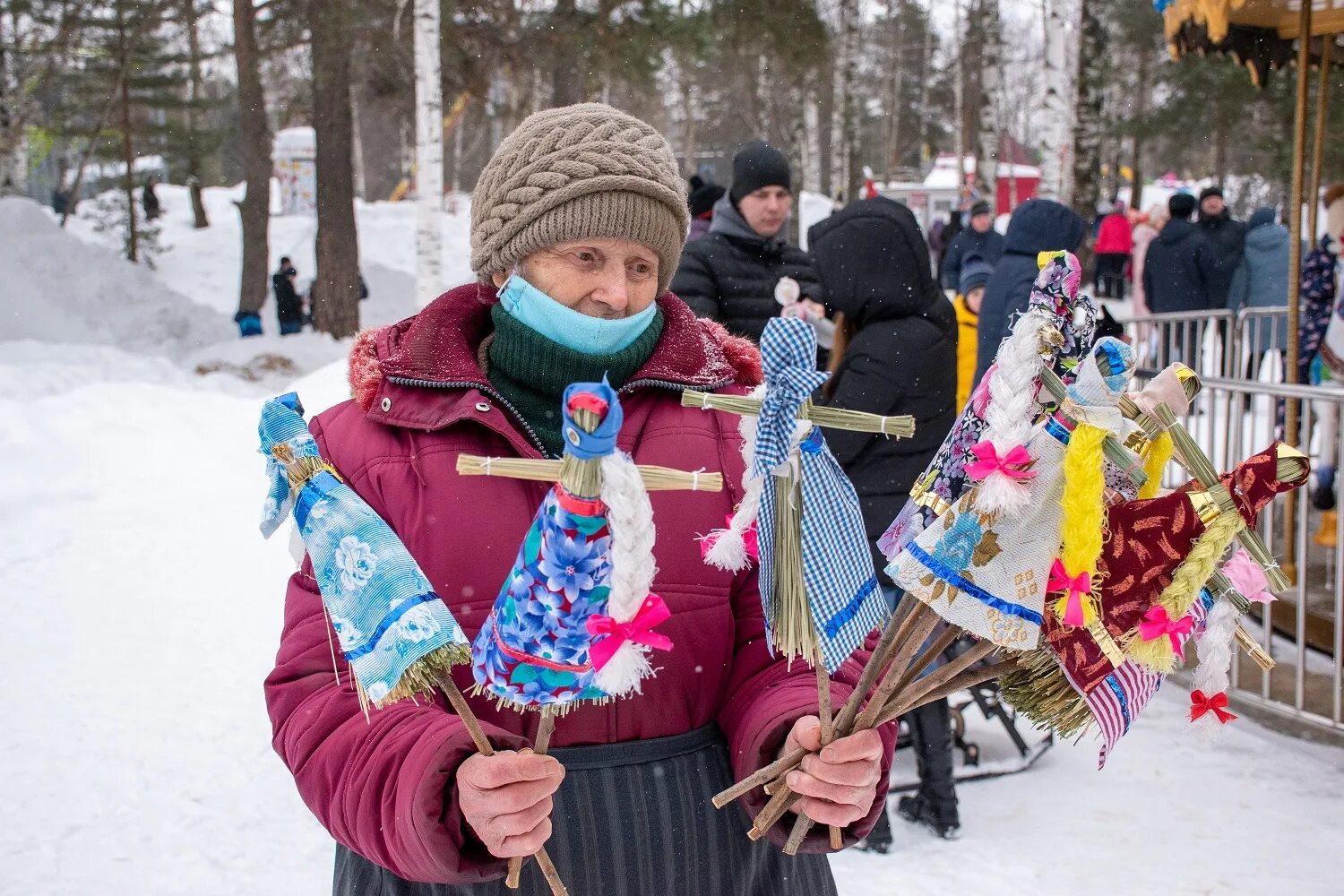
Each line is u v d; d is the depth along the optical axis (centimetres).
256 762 382
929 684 136
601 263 156
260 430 144
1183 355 678
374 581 131
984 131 1694
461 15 1384
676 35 1309
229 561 567
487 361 165
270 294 2139
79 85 2169
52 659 457
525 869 149
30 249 1703
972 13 2873
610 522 114
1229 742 402
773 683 155
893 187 2731
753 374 174
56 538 595
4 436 714
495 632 125
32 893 306
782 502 128
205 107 2197
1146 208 3038
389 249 2455
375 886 156
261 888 314
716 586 156
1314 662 435
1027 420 125
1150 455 135
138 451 729
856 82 1931
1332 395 380
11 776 367
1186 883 316
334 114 1647
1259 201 2392
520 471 119
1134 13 1762
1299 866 323
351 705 146
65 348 1335
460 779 129
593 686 125
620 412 115
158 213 2411
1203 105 1653
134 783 366
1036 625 123
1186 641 130
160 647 471
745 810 156
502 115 1741
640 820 151
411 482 152
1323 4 499
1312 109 1461
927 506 138
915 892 316
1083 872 324
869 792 139
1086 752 402
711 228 460
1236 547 133
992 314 443
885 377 329
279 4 1688
